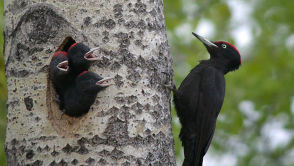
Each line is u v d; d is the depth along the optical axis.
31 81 9.32
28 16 9.52
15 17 9.72
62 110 9.36
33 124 9.13
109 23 9.45
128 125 9.18
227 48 13.88
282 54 18.88
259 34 19.02
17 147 9.20
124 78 9.34
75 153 8.89
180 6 18.52
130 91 9.34
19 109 9.31
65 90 9.27
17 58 9.55
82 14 9.39
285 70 18.98
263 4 19.08
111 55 9.36
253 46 19.19
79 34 9.34
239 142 19.39
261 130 19.69
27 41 9.48
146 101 9.48
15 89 9.45
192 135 12.70
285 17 18.86
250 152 19.28
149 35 9.84
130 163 9.05
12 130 9.34
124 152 9.04
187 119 12.79
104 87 8.85
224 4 18.34
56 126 9.15
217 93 12.80
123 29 9.53
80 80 8.91
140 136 9.25
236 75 18.36
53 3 9.43
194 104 12.79
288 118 19.52
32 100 9.24
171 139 10.05
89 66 9.28
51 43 9.38
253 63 18.70
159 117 9.72
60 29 9.39
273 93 18.81
